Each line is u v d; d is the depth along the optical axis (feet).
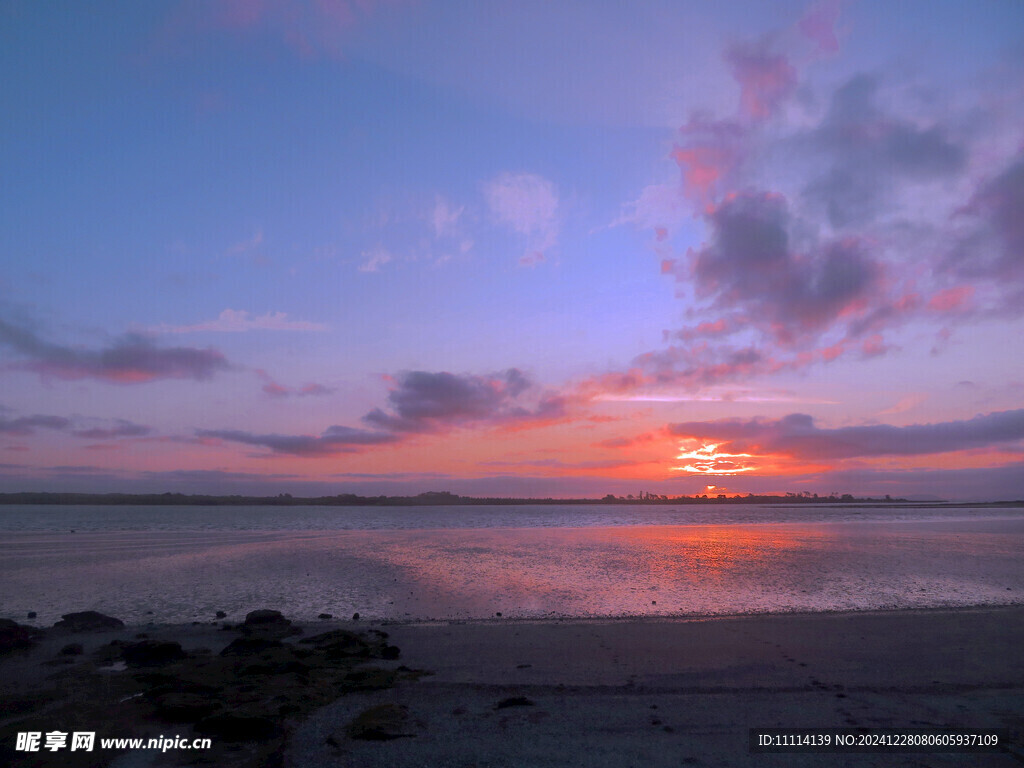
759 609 71.46
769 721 35.17
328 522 341.21
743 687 41.29
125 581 95.76
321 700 38.22
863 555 131.54
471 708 37.19
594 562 119.75
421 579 96.63
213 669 44.01
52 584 93.56
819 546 155.94
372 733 32.68
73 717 35.37
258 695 38.42
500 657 48.98
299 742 31.99
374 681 41.60
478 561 121.90
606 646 52.24
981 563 116.37
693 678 43.34
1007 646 51.85
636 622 62.28
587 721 35.09
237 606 75.97
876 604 74.90
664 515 510.99
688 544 163.94
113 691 39.99
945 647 51.49
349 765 29.32
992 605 73.56
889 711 36.81
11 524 300.61
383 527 280.31
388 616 68.69
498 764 29.45
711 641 53.83
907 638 54.60
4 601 80.53
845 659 47.96
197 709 35.22
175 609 74.33
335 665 46.14
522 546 158.92
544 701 38.45
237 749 31.32
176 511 602.03
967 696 39.52
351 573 104.22
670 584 90.48
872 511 639.35
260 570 108.68
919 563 116.57
